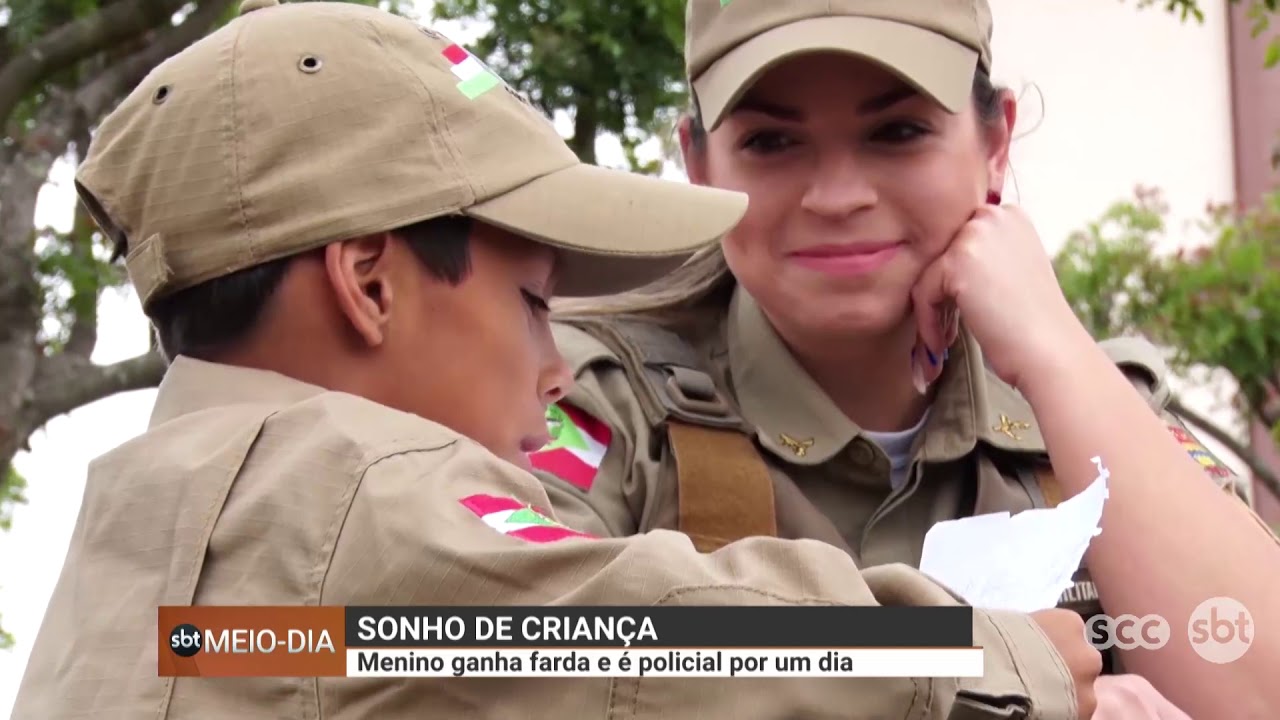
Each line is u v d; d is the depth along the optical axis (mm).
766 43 1429
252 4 1237
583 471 1452
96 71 4328
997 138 1636
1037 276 1506
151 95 1168
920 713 908
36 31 3977
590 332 1597
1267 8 4473
